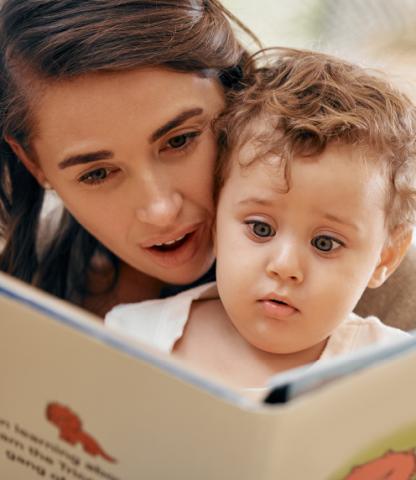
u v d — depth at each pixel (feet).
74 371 1.83
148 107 2.57
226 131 2.82
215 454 1.80
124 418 1.87
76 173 2.72
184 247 3.02
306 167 2.56
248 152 2.71
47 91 2.58
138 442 1.92
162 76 2.57
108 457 1.99
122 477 2.02
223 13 3.10
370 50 4.48
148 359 1.71
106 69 2.50
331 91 2.90
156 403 1.79
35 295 1.77
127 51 2.51
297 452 1.78
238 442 1.73
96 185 2.77
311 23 4.71
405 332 3.03
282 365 2.88
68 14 2.61
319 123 2.65
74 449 2.03
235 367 2.91
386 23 4.70
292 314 2.64
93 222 2.95
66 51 2.52
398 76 3.32
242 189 2.69
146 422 1.85
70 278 3.51
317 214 2.56
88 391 1.86
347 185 2.55
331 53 3.54
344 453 1.89
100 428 1.93
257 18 4.64
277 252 2.60
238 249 2.69
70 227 3.43
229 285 2.71
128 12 2.62
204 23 2.79
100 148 2.61
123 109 2.55
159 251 3.01
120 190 2.77
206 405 1.70
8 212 3.34
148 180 2.71
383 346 1.70
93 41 2.52
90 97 2.54
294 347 2.75
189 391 1.70
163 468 1.95
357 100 2.87
